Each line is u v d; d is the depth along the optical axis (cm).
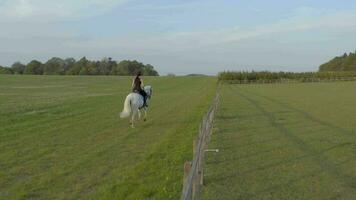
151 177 1134
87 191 1021
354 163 1385
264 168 1307
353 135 1983
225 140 1812
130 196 953
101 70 16950
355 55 17862
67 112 2897
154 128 2152
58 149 1548
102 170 1230
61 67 17150
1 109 2925
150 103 3847
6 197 969
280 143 1753
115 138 1819
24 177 1150
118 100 4106
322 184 1129
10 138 1775
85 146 1619
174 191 999
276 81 10181
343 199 1002
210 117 1708
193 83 9256
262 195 1027
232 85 8650
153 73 17438
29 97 4375
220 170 1273
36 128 2078
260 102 4100
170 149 1554
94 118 2561
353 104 3847
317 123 2444
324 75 10600
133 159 1388
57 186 1061
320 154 1527
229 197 1005
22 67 16950
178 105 3631
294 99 4522
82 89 6450
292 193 1047
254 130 2134
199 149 882
